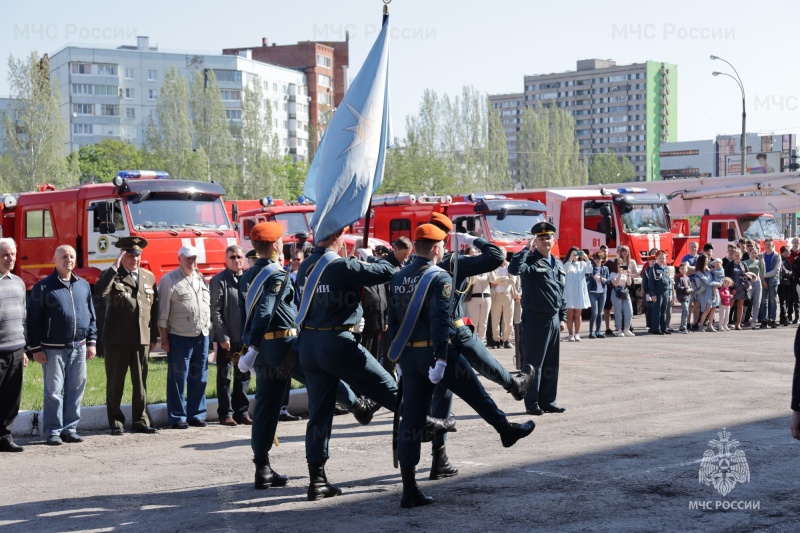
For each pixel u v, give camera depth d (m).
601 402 11.94
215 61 131.50
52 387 10.23
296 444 9.96
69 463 9.20
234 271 11.59
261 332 7.60
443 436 7.92
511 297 19.41
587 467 8.10
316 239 8.06
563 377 14.44
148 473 8.62
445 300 7.23
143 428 10.94
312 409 7.51
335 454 9.21
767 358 16.67
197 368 11.39
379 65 8.94
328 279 7.43
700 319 23.61
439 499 7.23
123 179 18.09
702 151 162.75
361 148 8.66
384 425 10.90
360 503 7.21
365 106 8.77
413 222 27.12
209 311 11.47
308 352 7.47
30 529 6.78
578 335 20.77
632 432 9.69
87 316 10.56
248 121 94.50
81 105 128.62
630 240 28.39
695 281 23.23
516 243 25.25
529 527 6.33
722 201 34.88
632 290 27.02
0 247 9.92
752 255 24.22
